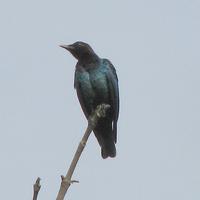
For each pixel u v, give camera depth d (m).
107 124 14.25
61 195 6.34
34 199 5.77
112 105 14.73
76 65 14.94
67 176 6.65
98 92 14.65
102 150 14.25
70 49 14.73
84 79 14.63
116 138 14.77
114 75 14.93
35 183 5.81
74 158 7.13
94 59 14.77
